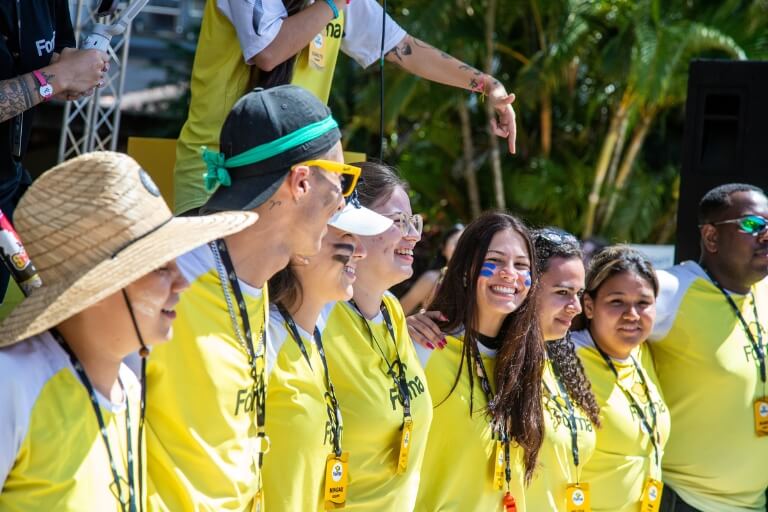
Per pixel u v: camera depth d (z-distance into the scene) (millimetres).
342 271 4414
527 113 23172
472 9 21281
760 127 8609
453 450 5324
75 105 10484
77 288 3166
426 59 6379
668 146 23656
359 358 4758
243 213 3648
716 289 7117
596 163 22828
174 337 3783
